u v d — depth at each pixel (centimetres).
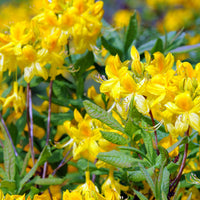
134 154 116
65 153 136
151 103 110
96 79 120
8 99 134
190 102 107
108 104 130
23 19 128
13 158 123
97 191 118
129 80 110
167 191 111
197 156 127
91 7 127
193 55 139
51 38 123
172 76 110
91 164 127
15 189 122
